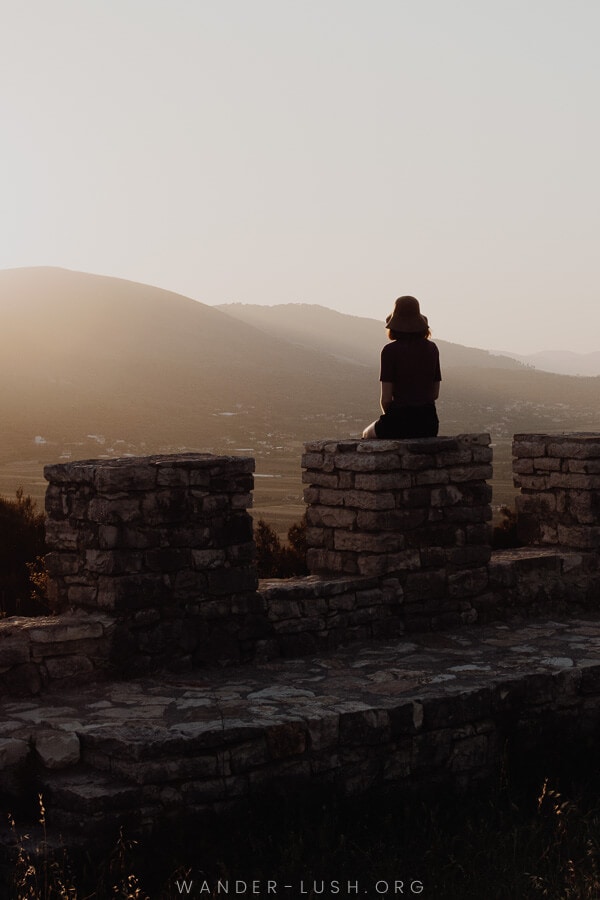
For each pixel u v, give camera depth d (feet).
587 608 33.37
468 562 30.68
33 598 47.80
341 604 28.07
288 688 23.54
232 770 19.72
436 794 21.99
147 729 19.98
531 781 23.02
